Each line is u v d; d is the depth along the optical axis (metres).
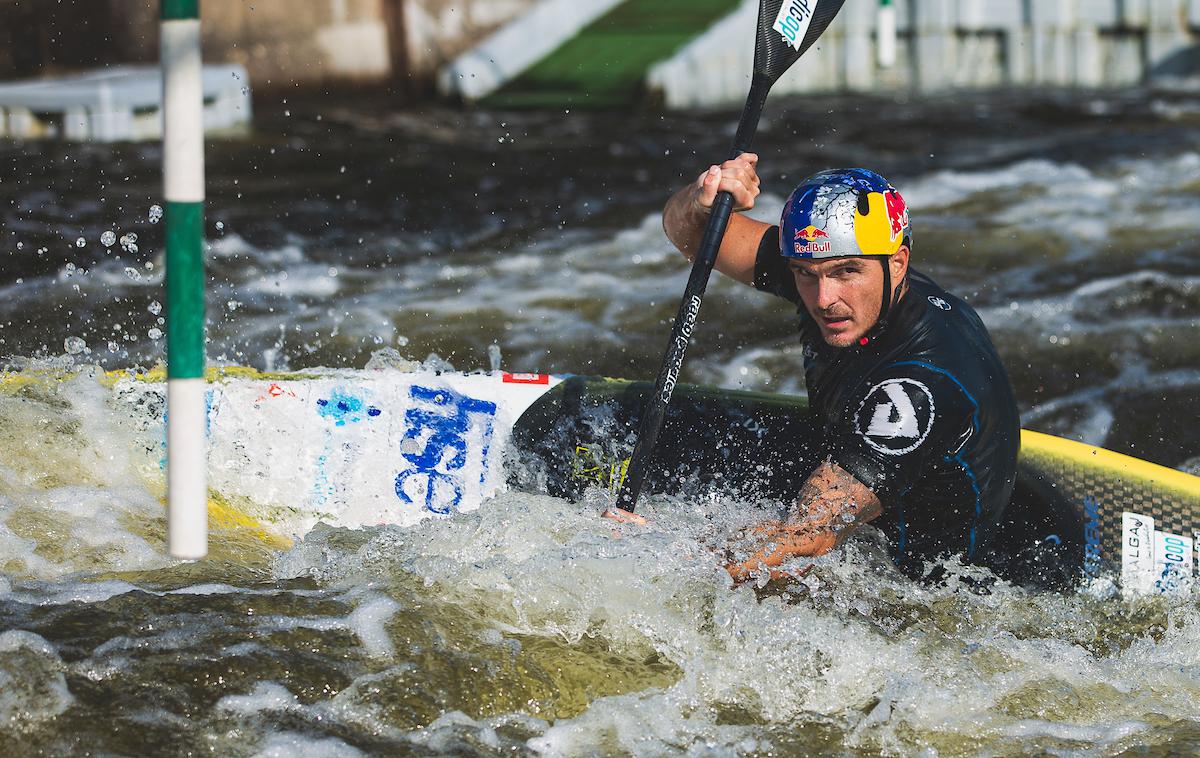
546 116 48.12
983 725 8.62
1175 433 16.58
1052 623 10.40
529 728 7.99
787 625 9.24
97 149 35.44
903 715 8.66
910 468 9.33
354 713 7.77
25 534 9.73
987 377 9.85
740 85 55.12
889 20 38.22
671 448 12.23
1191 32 59.78
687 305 10.62
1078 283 22.50
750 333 20.17
